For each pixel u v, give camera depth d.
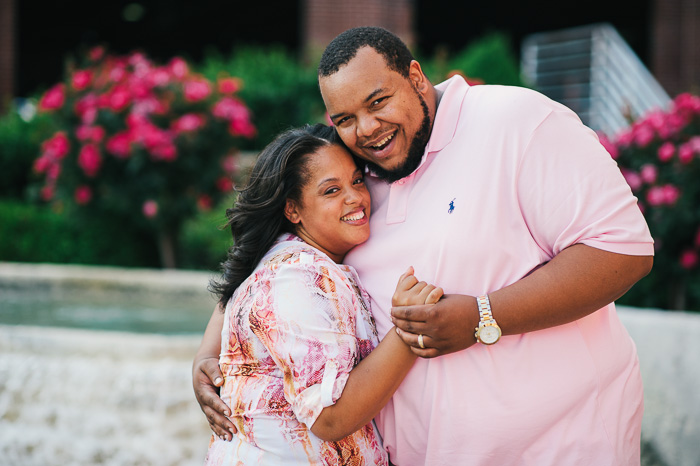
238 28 18.47
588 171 1.68
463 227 1.75
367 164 1.91
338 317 1.70
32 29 17.86
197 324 4.21
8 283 4.92
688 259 4.62
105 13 17.03
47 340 2.91
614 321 1.89
